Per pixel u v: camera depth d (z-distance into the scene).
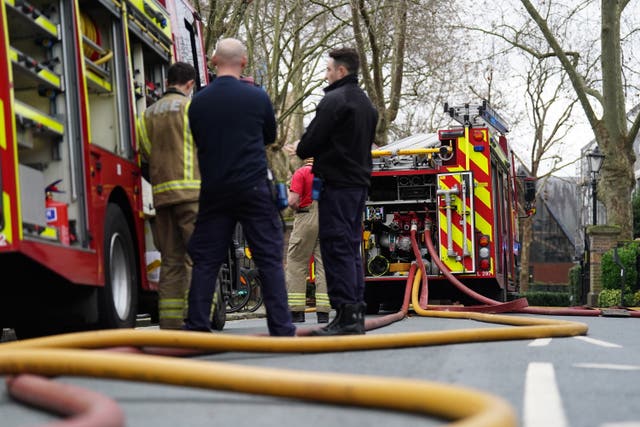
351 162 8.26
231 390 4.27
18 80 6.86
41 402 4.23
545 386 5.05
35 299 7.53
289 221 28.20
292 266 12.56
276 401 4.40
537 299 44.41
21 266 6.81
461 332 7.98
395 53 29.73
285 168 31.42
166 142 8.25
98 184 7.60
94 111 8.21
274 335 7.47
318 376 4.10
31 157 7.04
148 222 9.09
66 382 5.14
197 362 4.52
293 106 30.84
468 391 3.69
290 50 34.66
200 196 7.42
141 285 8.75
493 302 14.15
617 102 31.98
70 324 7.73
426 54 29.69
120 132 8.35
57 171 7.09
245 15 28.53
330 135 8.25
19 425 3.89
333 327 8.18
